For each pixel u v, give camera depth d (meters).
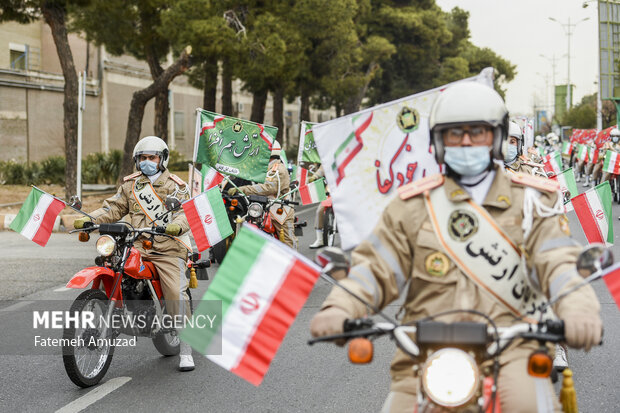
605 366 5.91
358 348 2.66
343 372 5.89
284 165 9.98
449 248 2.89
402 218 2.96
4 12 18.17
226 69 26.05
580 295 2.65
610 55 45.66
